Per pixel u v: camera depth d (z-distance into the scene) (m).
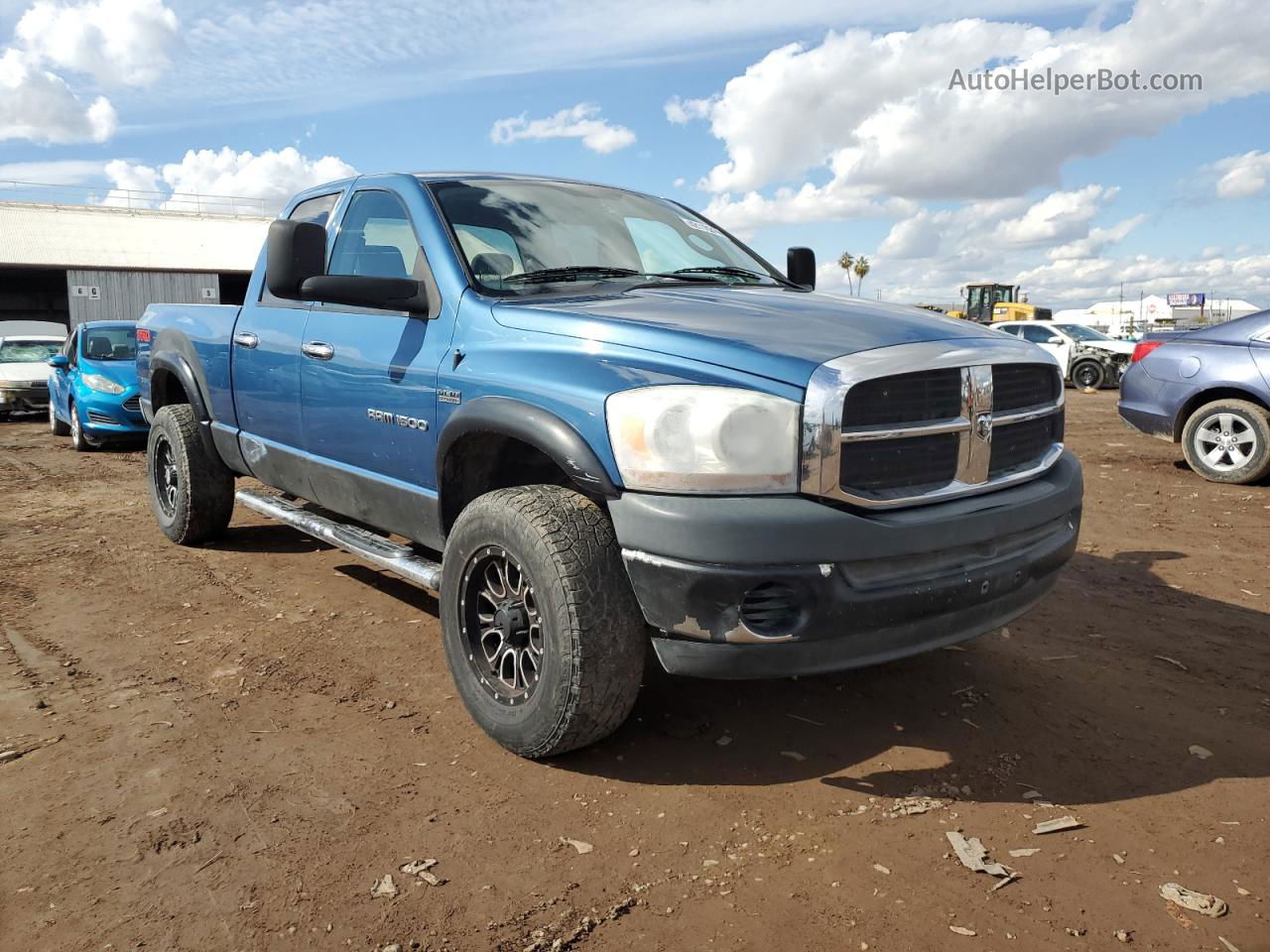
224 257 40.66
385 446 3.60
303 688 3.49
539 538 2.68
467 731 3.14
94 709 3.31
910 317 3.04
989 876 2.33
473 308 3.24
